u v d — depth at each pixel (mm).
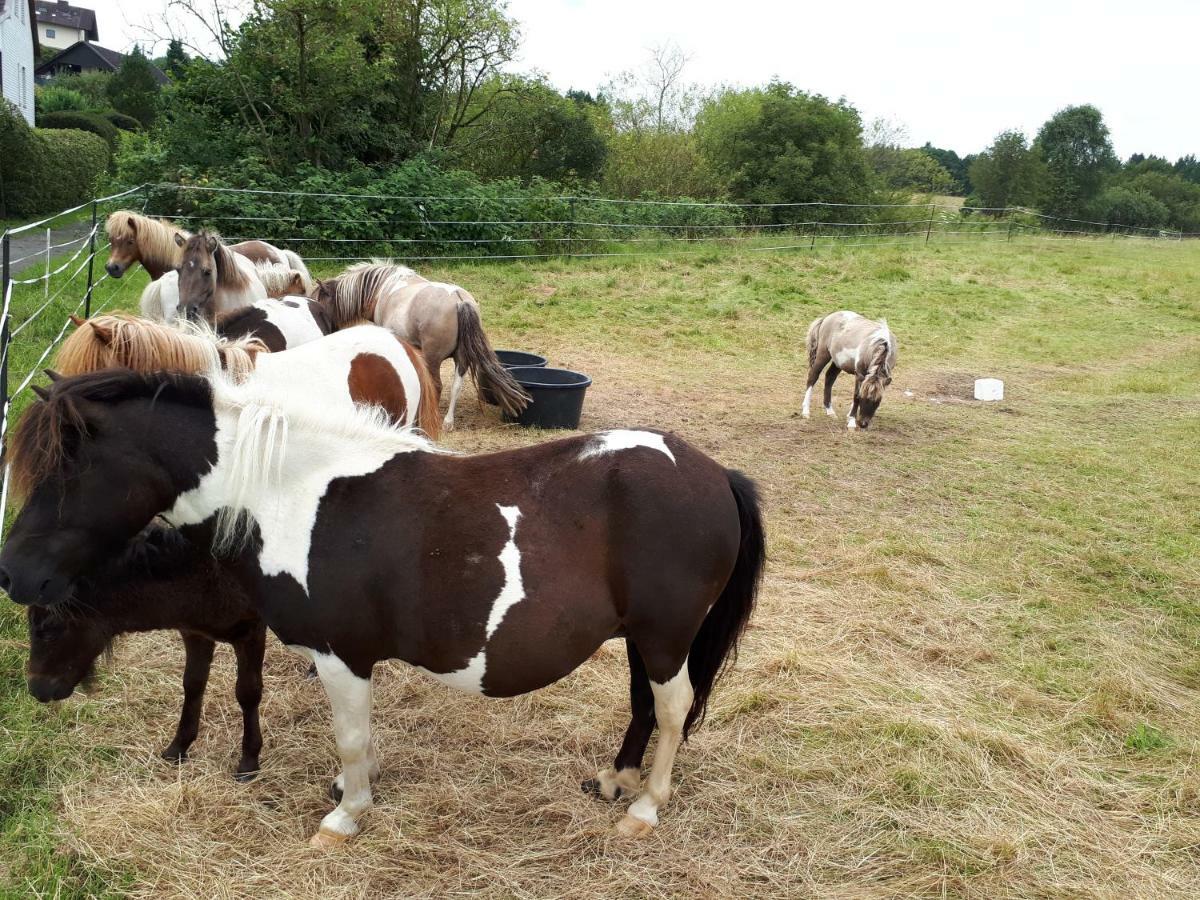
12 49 25141
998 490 6617
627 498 2580
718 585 2732
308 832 2873
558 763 3273
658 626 2646
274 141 16406
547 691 3742
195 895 2578
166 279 7156
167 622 2799
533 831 2918
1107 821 3039
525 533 2521
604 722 3535
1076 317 14883
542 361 8555
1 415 4598
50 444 2326
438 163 19203
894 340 8062
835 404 9312
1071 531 5777
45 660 2727
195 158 14914
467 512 2533
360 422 2668
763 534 2879
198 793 2984
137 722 3369
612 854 2816
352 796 2820
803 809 3066
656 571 2584
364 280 7477
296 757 3236
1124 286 17656
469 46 19688
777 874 2760
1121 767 3340
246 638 2932
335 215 14500
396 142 18922
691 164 24172
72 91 33281
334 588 2508
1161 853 2881
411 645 2549
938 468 7129
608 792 3078
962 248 21812
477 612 2482
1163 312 15539
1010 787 3191
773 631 4332
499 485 2600
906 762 3291
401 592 2494
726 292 14781
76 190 18891
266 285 7527
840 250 19594
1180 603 4773
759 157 25000
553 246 16922
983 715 3658
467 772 3205
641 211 19234
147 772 3109
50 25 57969
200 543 2652
